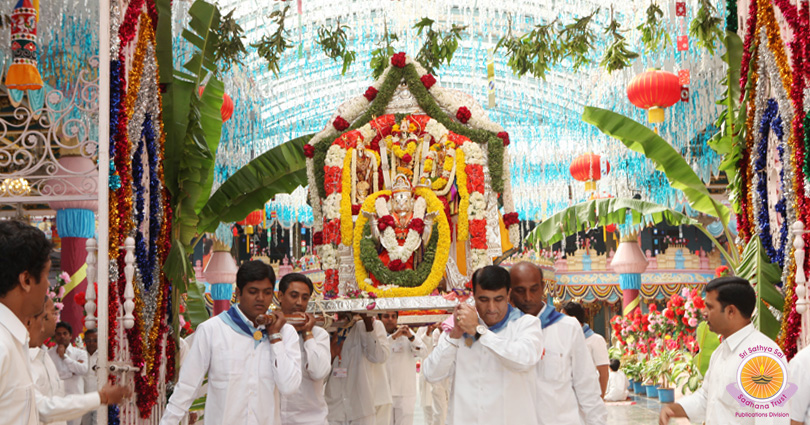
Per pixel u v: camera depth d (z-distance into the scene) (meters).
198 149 5.66
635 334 13.02
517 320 3.46
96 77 4.49
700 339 5.95
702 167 10.87
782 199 4.35
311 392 4.46
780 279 4.56
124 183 4.21
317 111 12.48
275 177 7.11
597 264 23.55
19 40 4.46
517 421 3.35
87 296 4.09
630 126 7.29
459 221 5.68
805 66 3.97
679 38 7.90
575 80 11.21
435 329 6.09
